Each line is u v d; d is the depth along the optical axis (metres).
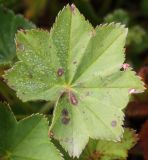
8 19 0.26
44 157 0.18
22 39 0.18
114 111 0.17
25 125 0.18
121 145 0.20
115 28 0.18
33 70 0.18
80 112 0.17
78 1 0.27
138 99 0.23
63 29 0.18
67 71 0.18
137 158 0.25
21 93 0.17
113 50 0.18
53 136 0.17
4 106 0.19
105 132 0.17
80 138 0.17
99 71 0.18
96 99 0.18
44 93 0.18
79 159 0.20
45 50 0.18
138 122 0.25
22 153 0.18
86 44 0.18
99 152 0.20
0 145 0.19
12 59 0.24
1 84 0.22
